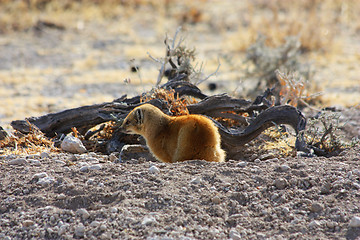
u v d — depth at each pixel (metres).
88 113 26.78
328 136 24.12
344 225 14.47
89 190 16.80
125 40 74.81
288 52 45.94
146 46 69.44
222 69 55.06
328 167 18.36
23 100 43.59
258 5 92.12
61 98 44.56
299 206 15.78
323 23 70.81
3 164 19.86
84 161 20.86
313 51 62.97
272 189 16.78
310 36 63.41
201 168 18.66
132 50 65.69
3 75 54.59
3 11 84.12
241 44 65.12
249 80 49.31
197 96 28.44
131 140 26.28
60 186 17.25
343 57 60.22
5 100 43.38
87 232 14.59
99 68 58.34
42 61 62.72
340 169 18.03
